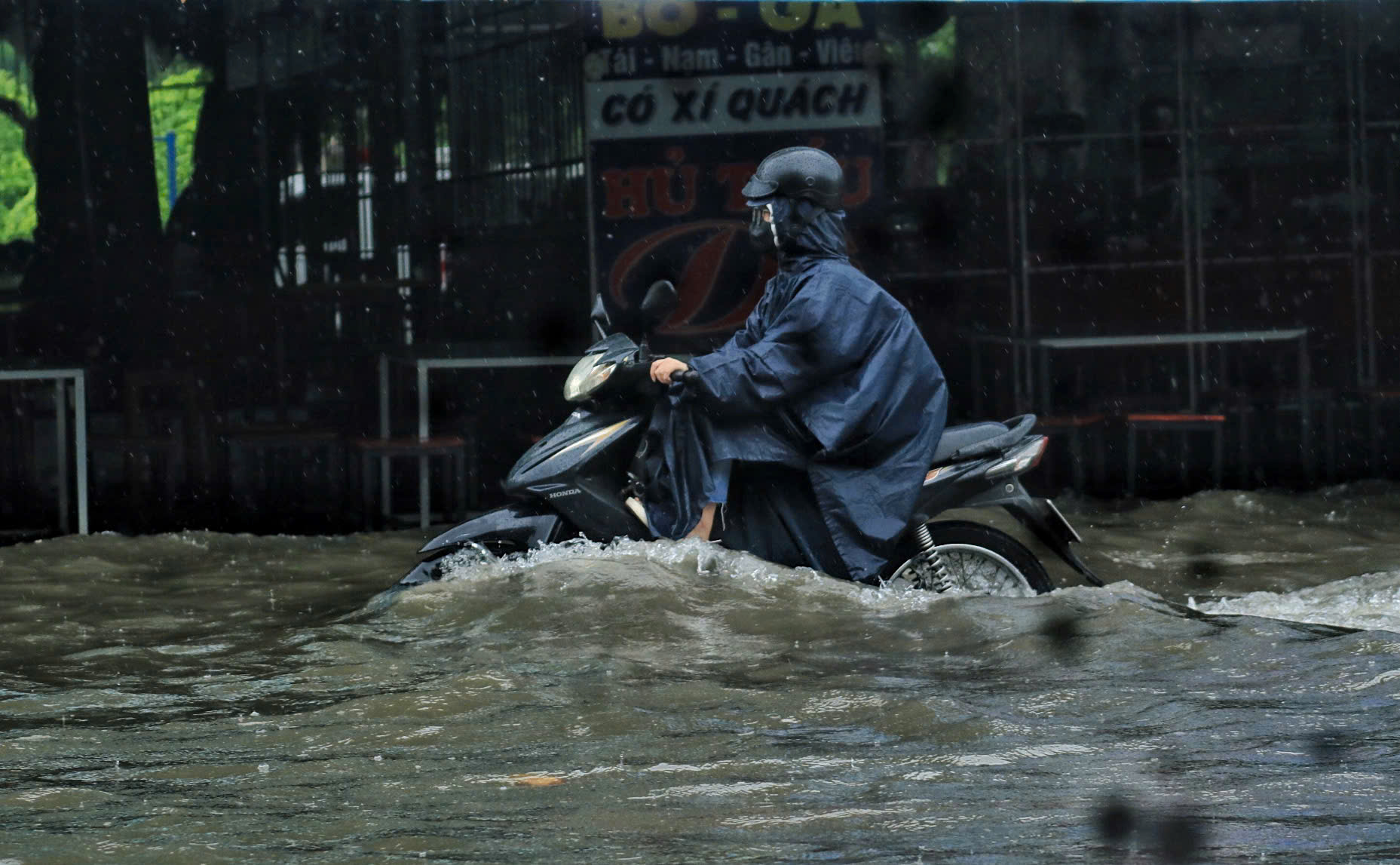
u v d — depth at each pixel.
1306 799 7.05
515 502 13.55
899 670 10.01
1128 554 16.67
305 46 22.77
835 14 21.12
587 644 10.87
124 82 22.56
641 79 20.92
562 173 21.73
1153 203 22.64
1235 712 8.76
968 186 22.31
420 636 11.51
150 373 21.69
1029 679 9.67
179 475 21.88
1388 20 22.36
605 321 13.55
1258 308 22.66
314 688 10.09
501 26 22.09
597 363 12.85
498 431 22.70
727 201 21.03
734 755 8.11
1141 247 22.66
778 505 12.73
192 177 22.78
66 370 19.17
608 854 6.43
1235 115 22.56
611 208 20.98
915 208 22.20
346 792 7.60
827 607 11.70
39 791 7.72
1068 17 22.31
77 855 6.57
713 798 7.29
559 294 22.06
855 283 12.65
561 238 21.92
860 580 12.30
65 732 9.11
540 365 20.64
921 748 8.19
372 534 19.25
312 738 8.76
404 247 22.75
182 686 10.41
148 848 6.66
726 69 21.00
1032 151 22.41
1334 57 22.45
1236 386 22.89
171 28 22.66
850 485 12.41
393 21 22.59
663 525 12.84
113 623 13.32
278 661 11.00
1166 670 9.83
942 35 22.05
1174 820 6.77
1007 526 18.22
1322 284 22.58
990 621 11.19
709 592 12.02
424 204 22.67
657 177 20.98
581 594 11.90
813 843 6.53
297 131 22.86
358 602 14.16
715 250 21.05
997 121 22.30
